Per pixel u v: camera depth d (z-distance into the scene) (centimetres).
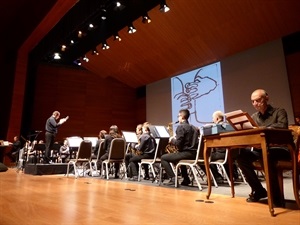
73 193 291
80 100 1121
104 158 523
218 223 160
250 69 820
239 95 838
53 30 861
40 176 556
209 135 250
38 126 1022
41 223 158
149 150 463
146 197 263
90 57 1052
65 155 786
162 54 931
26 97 1023
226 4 675
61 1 646
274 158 229
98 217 174
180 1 698
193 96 967
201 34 797
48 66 1084
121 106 1203
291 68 736
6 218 170
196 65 953
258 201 238
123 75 1147
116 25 786
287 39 752
